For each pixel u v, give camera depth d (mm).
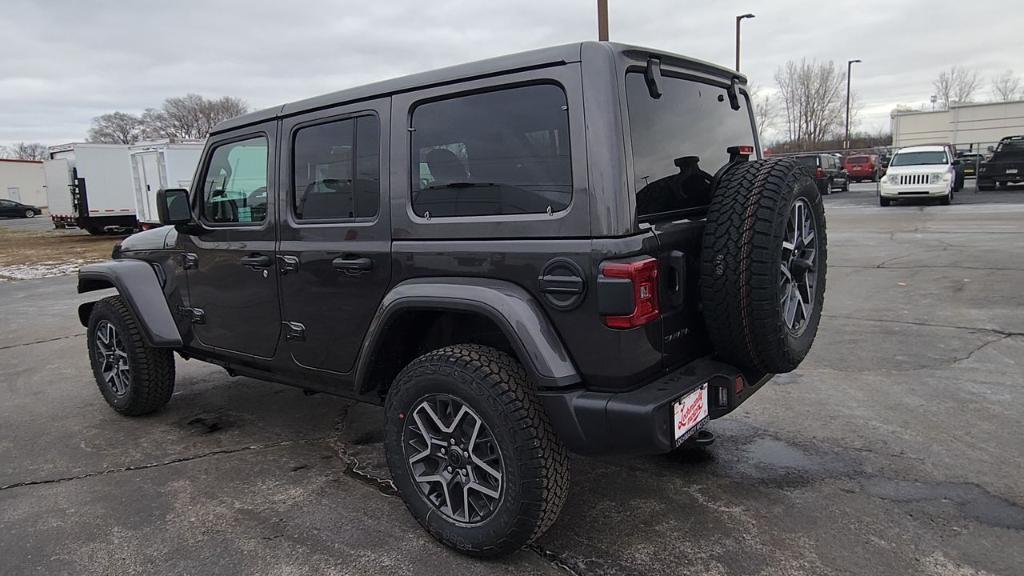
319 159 3295
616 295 2355
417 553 2877
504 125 2637
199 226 3994
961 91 70625
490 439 2662
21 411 5023
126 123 81562
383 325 2969
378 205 3035
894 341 5703
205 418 4719
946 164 19297
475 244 2699
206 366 6203
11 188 64312
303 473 3740
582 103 2428
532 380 2535
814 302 3146
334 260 3205
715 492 3295
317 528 3119
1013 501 3070
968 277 8164
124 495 3529
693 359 2838
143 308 4320
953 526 2885
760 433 3971
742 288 2582
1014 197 19844
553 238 2504
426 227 2844
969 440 3730
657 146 2691
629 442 2438
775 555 2736
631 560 2750
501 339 3027
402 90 2922
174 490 3570
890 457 3570
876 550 2734
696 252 2770
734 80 3443
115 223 24703
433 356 2775
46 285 12664
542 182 2545
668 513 3115
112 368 4816
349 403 4984
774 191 2623
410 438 2916
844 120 51375
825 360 5285
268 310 3645
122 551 2973
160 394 4625
